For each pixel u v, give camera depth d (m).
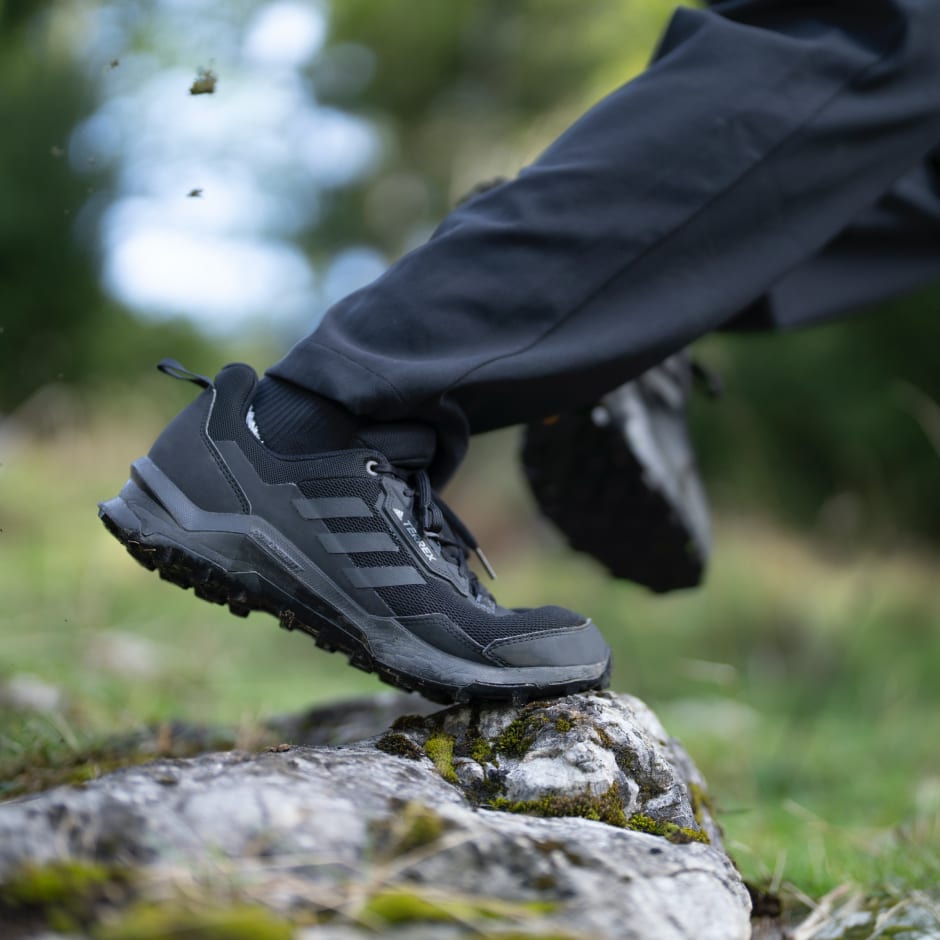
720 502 7.12
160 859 1.06
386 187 11.68
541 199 1.27
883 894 1.42
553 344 1.27
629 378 1.30
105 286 6.84
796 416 7.00
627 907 1.08
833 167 1.30
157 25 5.48
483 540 6.75
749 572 5.35
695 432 7.04
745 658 4.58
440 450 1.30
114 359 6.80
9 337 6.21
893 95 1.31
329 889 1.05
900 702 3.48
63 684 2.02
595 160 1.27
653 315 1.28
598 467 1.54
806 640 4.57
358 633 1.26
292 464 1.26
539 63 9.56
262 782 1.12
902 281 1.57
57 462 4.66
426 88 11.12
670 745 1.40
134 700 2.06
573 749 1.24
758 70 1.29
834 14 1.31
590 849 1.12
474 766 1.23
